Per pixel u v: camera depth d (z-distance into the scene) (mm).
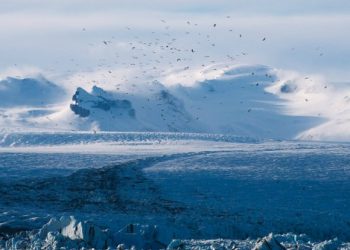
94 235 155875
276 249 137000
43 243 154375
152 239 164625
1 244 163000
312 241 182875
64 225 161625
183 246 151500
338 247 158000
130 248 153500
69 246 150750
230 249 153125
